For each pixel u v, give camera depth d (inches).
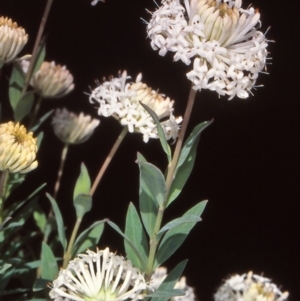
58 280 15.6
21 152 15.9
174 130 16.7
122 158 27.5
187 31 14.7
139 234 16.4
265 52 15.0
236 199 28.2
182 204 27.9
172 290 15.4
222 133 27.9
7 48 16.9
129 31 26.2
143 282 15.6
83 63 26.6
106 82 17.0
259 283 18.4
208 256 27.4
